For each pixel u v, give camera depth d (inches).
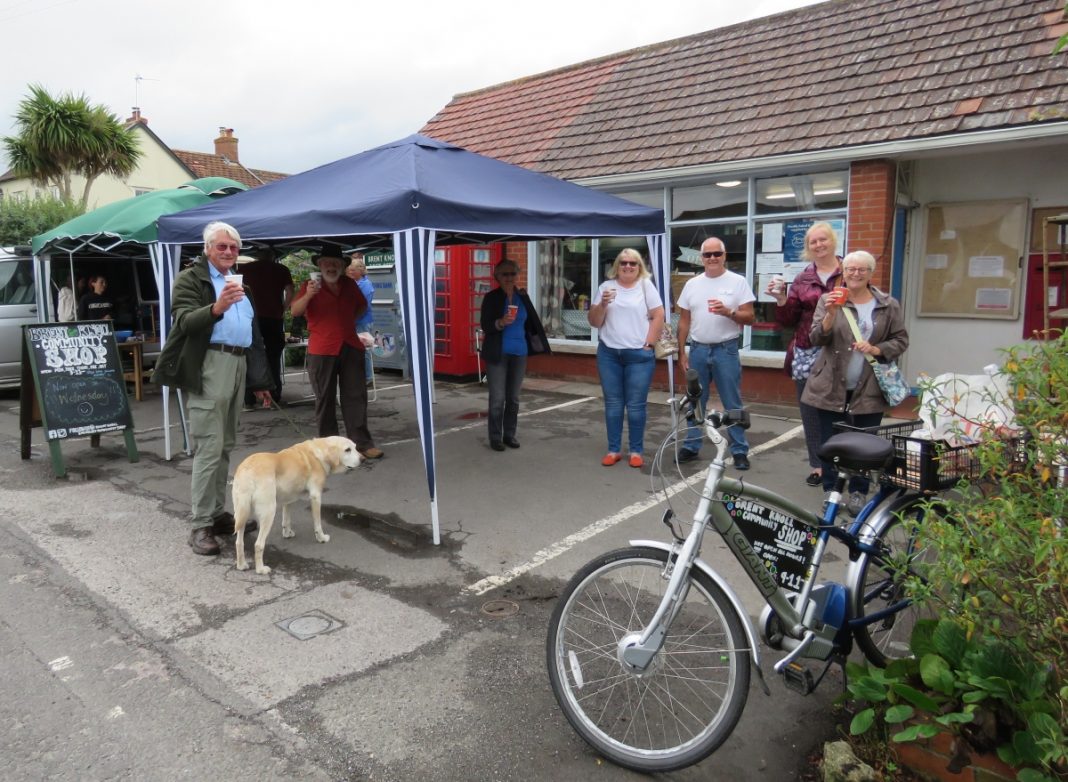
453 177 213.0
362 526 204.2
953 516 102.6
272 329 355.6
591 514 210.1
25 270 423.2
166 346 179.5
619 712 118.3
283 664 134.6
